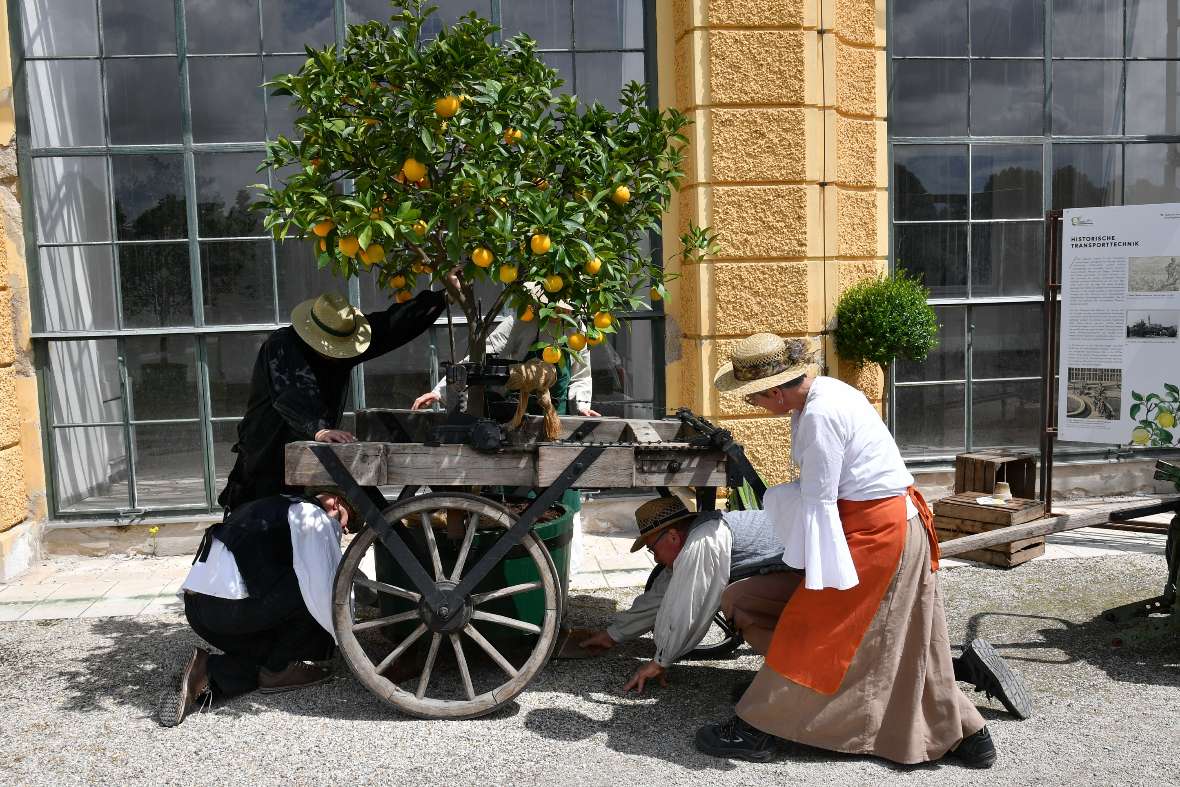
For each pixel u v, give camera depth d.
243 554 3.33
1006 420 6.22
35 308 5.27
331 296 3.46
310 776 2.85
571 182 3.41
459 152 3.22
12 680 3.64
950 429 6.16
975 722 2.87
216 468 5.48
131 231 5.36
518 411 3.22
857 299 5.48
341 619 3.20
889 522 2.78
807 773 2.83
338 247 3.07
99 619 4.37
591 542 5.55
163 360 5.41
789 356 2.85
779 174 5.34
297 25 5.40
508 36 5.49
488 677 3.60
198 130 5.38
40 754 3.01
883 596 2.80
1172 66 6.24
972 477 5.25
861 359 5.55
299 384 3.38
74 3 5.25
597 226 3.23
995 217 6.13
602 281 3.27
